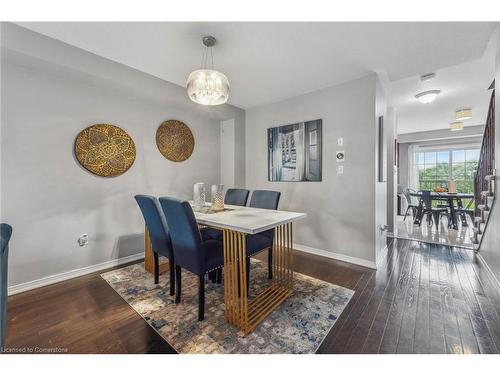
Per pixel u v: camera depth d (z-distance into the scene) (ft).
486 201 9.04
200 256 5.47
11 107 6.89
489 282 7.47
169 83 9.86
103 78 7.88
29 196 7.24
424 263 9.17
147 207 6.85
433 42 6.77
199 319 5.56
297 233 11.19
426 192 15.42
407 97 12.38
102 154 8.75
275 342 4.83
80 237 8.29
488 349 4.57
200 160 12.59
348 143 9.45
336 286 7.29
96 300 6.51
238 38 6.63
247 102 12.26
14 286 6.98
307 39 6.64
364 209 9.05
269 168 12.39
